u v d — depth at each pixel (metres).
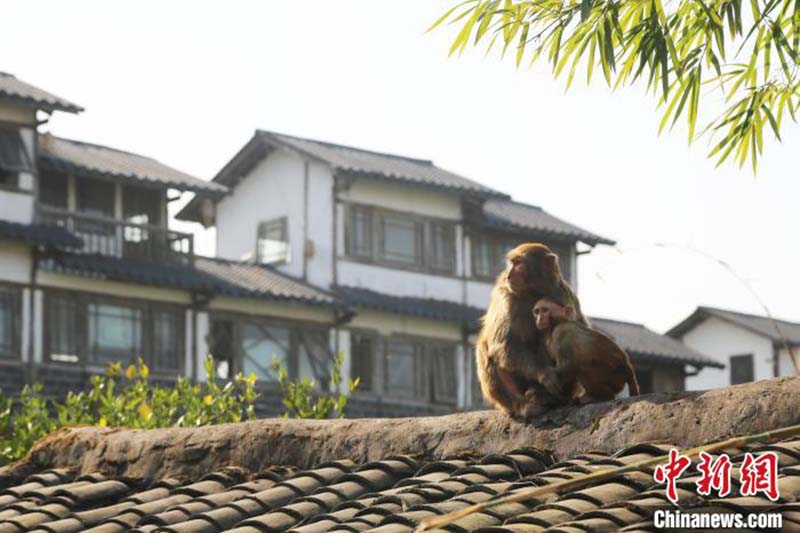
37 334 34.19
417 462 8.97
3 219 34.00
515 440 8.71
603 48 10.47
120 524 8.94
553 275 8.98
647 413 8.19
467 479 8.23
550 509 7.27
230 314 38.19
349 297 40.19
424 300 42.56
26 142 34.78
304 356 39.62
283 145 41.91
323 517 8.10
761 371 53.66
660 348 47.38
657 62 10.26
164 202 37.59
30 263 34.28
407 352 41.91
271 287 38.88
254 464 9.70
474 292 43.75
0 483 10.71
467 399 42.84
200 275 37.41
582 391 9.18
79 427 11.00
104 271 34.72
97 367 35.16
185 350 36.94
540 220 46.28
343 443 9.39
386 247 42.22
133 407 15.19
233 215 43.84
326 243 41.25
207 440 9.98
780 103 11.09
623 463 7.84
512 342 8.89
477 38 10.52
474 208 43.78
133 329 36.03
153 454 10.19
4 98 33.59
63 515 9.48
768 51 10.94
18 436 14.77
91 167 35.56
